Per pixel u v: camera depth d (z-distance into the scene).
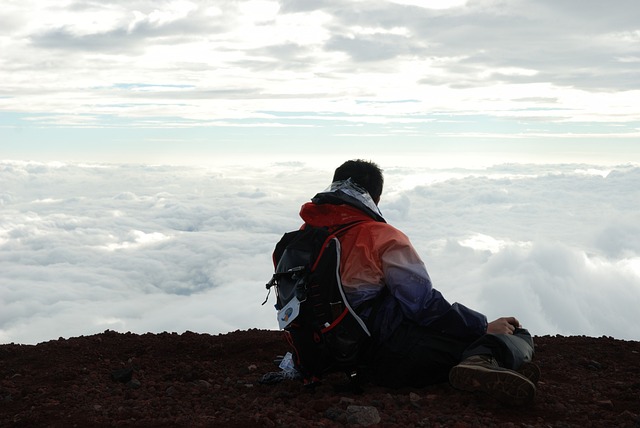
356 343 3.37
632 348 5.06
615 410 3.31
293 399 3.45
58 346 5.14
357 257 3.40
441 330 3.42
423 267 3.38
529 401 3.10
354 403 3.22
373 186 3.72
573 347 5.10
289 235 3.70
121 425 3.01
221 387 3.91
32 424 3.12
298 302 3.36
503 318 3.58
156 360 4.73
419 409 3.17
